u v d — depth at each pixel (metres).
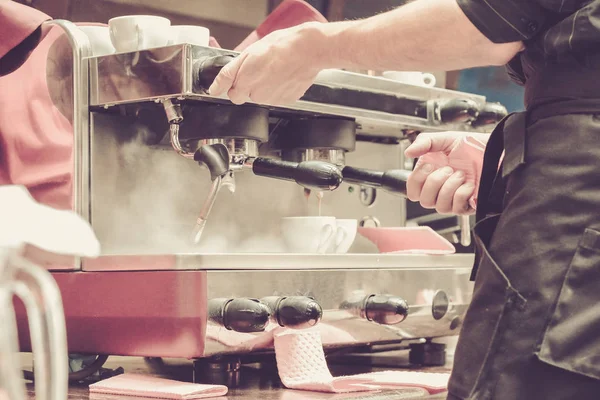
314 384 1.35
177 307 1.32
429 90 1.83
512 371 0.90
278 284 1.40
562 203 0.90
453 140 1.24
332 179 1.38
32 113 1.54
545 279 0.90
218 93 1.23
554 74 0.94
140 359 1.85
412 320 1.64
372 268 1.56
